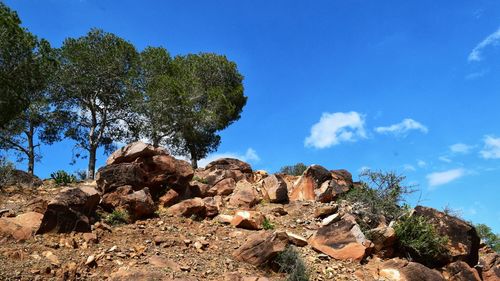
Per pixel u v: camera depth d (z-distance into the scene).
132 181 14.52
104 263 10.23
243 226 14.05
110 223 12.70
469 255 14.59
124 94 33.25
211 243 12.38
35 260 9.79
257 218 14.28
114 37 32.91
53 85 31.55
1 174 16.45
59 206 11.42
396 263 12.59
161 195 15.44
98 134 34.78
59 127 33.88
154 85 32.84
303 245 13.20
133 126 34.62
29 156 32.44
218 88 37.75
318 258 12.58
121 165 14.59
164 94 32.59
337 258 12.78
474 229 15.11
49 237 10.99
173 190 15.57
